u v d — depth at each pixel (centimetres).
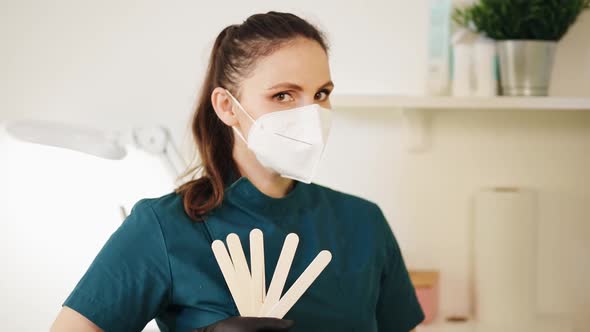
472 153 182
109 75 183
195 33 182
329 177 185
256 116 100
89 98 183
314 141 98
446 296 186
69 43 182
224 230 103
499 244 171
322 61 100
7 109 183
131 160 140
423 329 171
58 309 139
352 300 106
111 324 95
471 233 183
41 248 135
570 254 182
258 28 100
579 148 180
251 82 100
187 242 100
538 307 185
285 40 98
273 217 106
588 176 180
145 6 182
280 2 182
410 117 179
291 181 111
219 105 104
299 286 93
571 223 181
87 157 133
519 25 161
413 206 184
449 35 166
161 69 183
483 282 175
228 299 99
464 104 161
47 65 183
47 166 130
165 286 98
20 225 133
